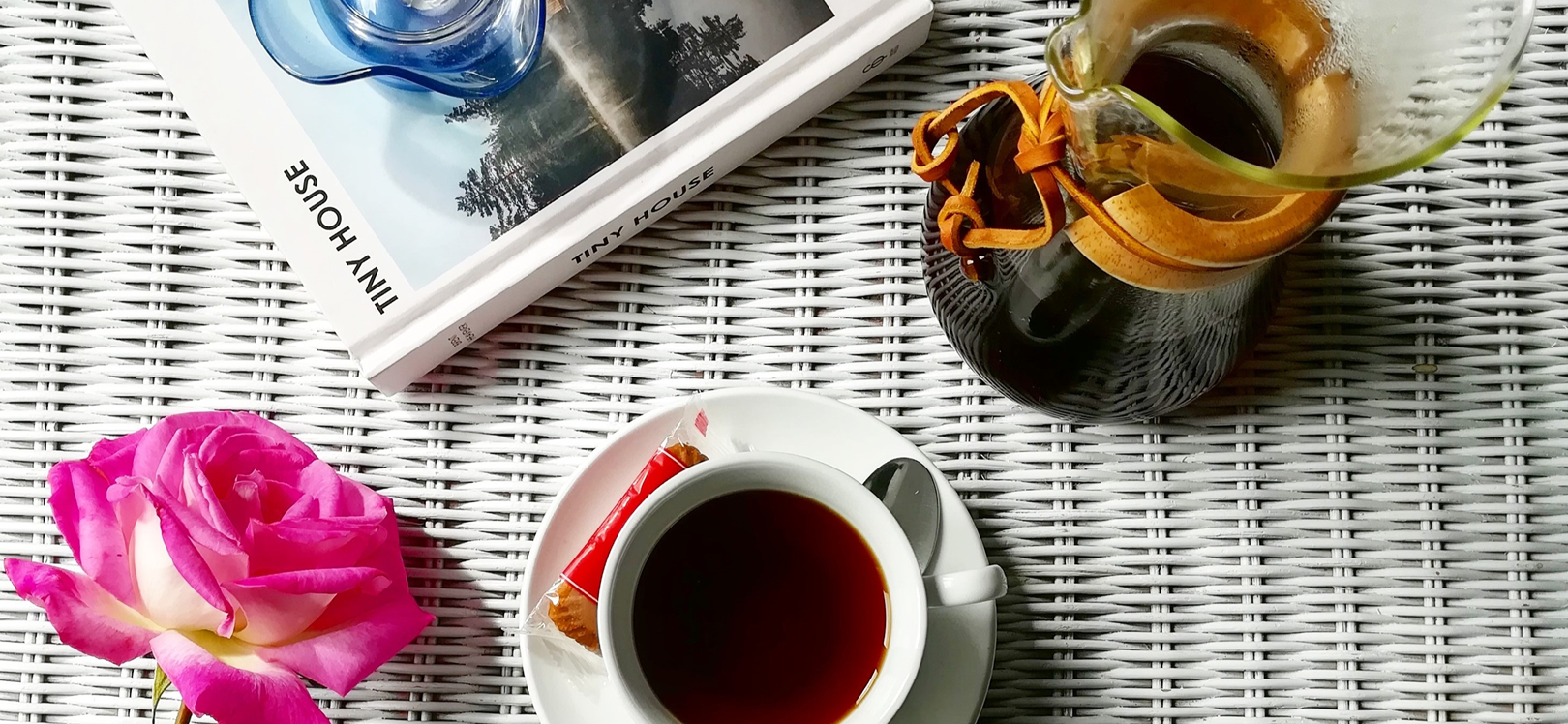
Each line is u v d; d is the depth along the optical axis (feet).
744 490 1.16
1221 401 1.32
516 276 1.29
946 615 1.22
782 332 1.34
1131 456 1.32
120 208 1.35
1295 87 0.89
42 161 1.34
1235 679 1.29
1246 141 0.94
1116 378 1.13
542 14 1.27
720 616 1.20
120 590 1.13
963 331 1.18
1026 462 1.32
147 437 1.17
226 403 1.34
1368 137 0.84
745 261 1.35
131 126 1.35
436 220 1.30
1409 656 1.30
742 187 1.35
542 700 1.20
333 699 1.30
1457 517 1.30
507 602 1.31
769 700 1.20
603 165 1.30
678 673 1.20
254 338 1.35
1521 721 1.28
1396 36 0.84
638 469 1.24
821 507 1.17
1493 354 1.31
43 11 1.35
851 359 1.34
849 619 1.20
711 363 1.34
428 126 1.31
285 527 1.13
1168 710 1.29
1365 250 1.33
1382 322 1.32
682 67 1.31
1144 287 0.94
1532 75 1.32
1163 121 0.78
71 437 1.33
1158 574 1.31
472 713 1.30
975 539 1.21
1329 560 1.30
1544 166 1.32
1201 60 0.93
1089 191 0.90
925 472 1.22
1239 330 1.10
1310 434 1.32
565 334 1.35
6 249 1.34
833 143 1.35
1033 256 1.03
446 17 1.25
